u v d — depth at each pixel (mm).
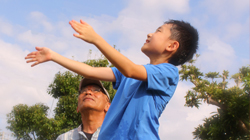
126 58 1336
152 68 1448
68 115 9328
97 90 2643
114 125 1471
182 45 1695
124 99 1523
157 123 1475
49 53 1334
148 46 1690
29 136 9789
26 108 9883
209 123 10641
